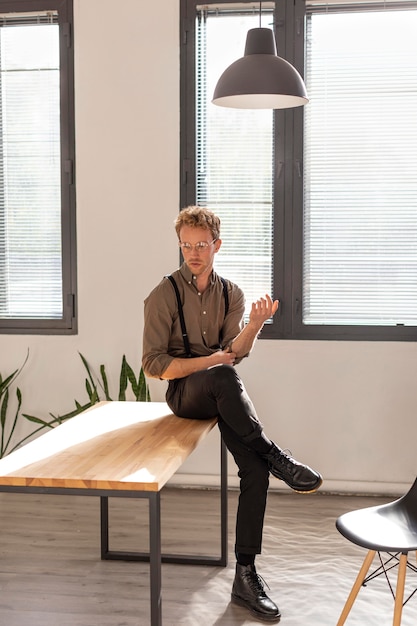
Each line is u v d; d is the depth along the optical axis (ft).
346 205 14.84
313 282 15.02
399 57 14.49
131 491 7.47
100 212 15.26
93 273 15.37
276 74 9.82
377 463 14.90
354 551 12.03
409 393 14.75
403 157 14.65
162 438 9.36
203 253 10.14
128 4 14.87
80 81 15.11
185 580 10.93
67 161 15.28
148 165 15.08
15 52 15.44
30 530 13.00
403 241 14.78
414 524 8.39
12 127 15.58
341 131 14.74
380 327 14.73
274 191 14.87
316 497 14.75
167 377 10.42
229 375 9.75
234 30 14.76
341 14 14.56
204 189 15.10
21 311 15.84
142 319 15.31
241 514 10.02
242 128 14.92
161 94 14.94
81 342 15.51
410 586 10.78
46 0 15.10
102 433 9.68
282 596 10.41
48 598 10.36
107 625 9.57
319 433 14.99
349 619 9.72
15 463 8.14
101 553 11.71
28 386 15.69
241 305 11.12
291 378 14.99
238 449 10.02
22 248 15.76
